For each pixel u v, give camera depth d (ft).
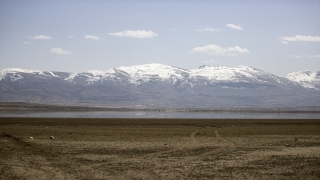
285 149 136.46
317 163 108.68
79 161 110.63
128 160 112.78
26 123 263.29
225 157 118.32
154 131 206.80
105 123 269.64
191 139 167.53
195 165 105.19
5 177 89.30
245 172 96.63
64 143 149.18
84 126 242.17
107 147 139.03
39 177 89.66
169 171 97.35
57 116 415.23
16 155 119.55
